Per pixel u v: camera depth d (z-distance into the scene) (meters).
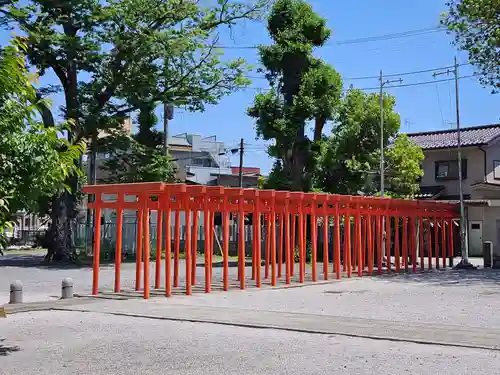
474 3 23.16
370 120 33.53
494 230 38.88
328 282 21.88
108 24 28.61
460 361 8.47
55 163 8.70
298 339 10.32
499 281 22.23
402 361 8.49
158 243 19.28
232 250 41.50
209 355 9.03
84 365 8.47
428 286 20.39
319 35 31.06
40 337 10.75
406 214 27.19
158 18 29.88
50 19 27.70
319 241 34.66
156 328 11.62
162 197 17.78
